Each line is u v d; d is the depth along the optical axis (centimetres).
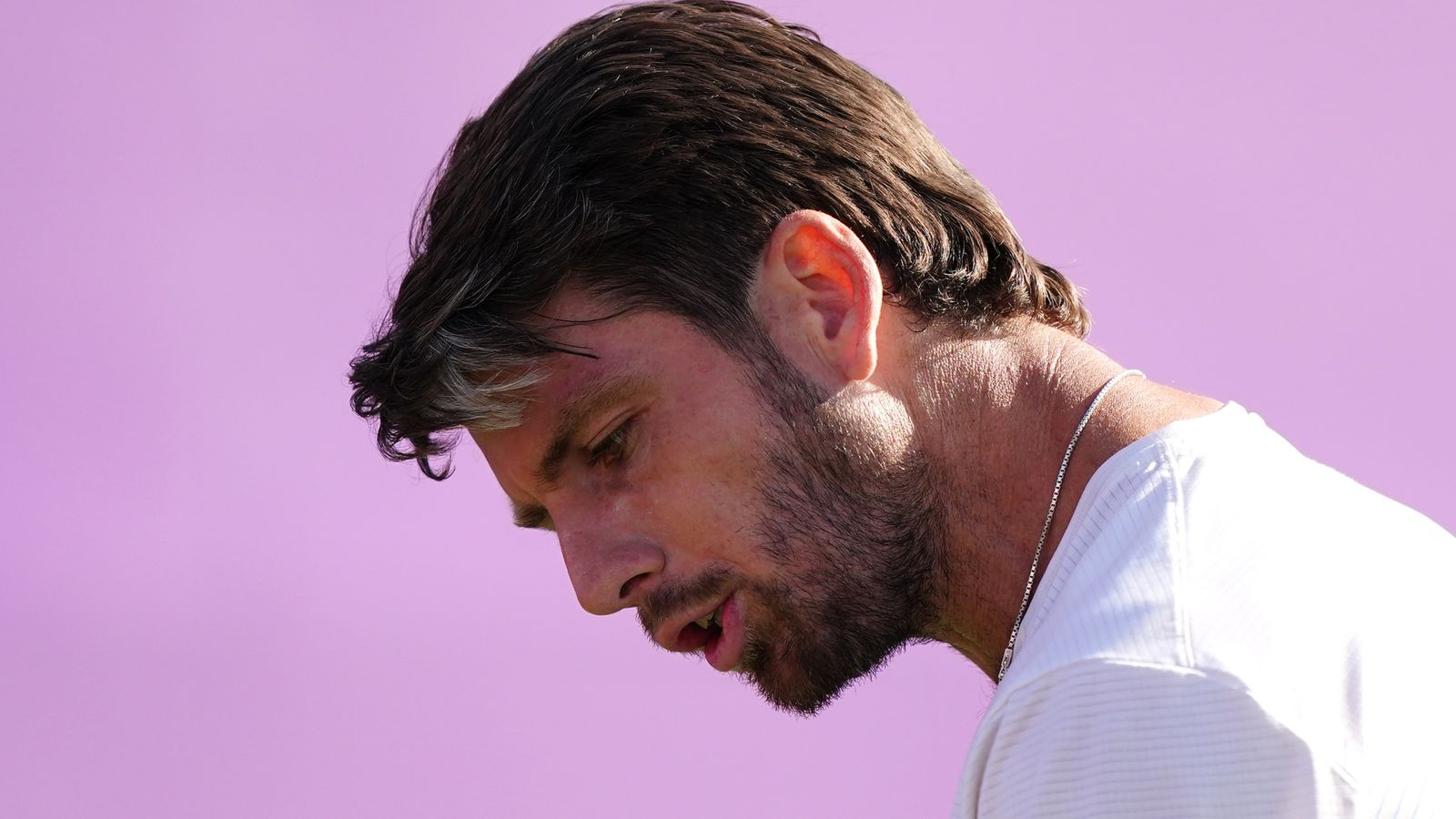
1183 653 265
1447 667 283
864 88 385
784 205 358
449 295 353
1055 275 402
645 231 350
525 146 354
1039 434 348
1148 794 258
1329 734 256
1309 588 279
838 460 350
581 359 352
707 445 353
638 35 368
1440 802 258
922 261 363
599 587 361
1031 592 335
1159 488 303
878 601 354
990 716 282
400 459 383
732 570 360
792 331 352
